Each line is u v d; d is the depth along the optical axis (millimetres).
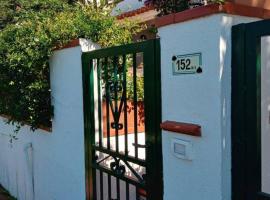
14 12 12656
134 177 3799
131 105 4176
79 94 4301
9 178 7820
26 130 6379
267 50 2412
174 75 2801
